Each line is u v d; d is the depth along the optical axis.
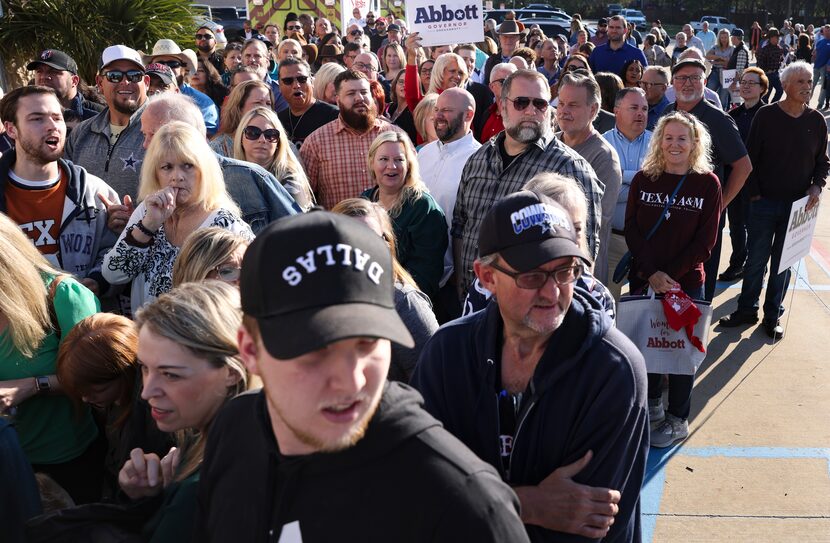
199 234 2.83
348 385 1.26
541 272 1.87
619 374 1.92
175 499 1.76
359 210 3.23
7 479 1.94
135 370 2.49
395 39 12.13
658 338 4.17
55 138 3.55
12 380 2.64
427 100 6.05
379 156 4.27
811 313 6.33
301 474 1.38
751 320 6.03
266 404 1.49
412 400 1.43
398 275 3.11
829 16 51.62
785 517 3.73
